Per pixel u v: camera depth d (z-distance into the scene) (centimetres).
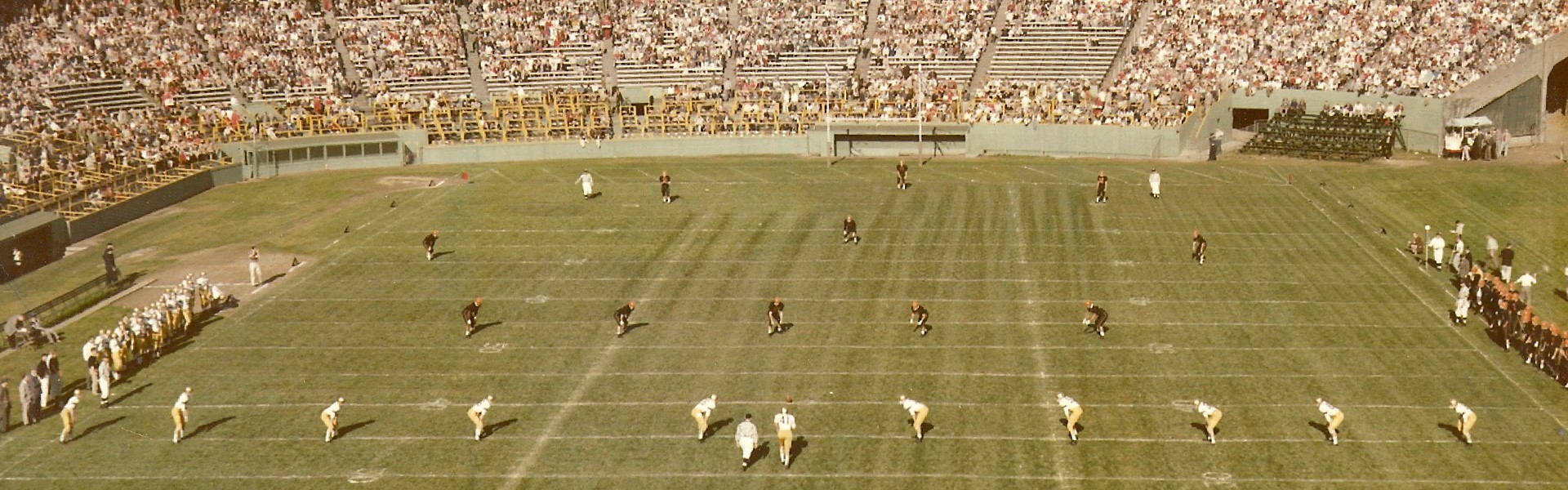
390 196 9731
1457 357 6388
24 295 7838
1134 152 10825
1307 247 8069
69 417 5700
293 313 7212
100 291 7750
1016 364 6325
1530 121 10581
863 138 11231
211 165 10600
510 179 10162
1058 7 12369
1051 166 10381
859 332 6750
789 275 7625
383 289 7550
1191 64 11500
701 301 7238
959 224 8581
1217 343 6562
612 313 7094
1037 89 11600
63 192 9400
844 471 5303
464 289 7512
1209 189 9438
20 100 10812
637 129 11644
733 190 9550
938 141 11188
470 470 5372
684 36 12562
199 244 8712
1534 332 6284
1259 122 11100
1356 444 5484
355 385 6228
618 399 6009
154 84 11531
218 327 7044
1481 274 7044
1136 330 6744
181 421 5678
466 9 12875
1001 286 7406
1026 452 5441
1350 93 10931
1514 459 5331
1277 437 5556
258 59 12025
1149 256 7888
